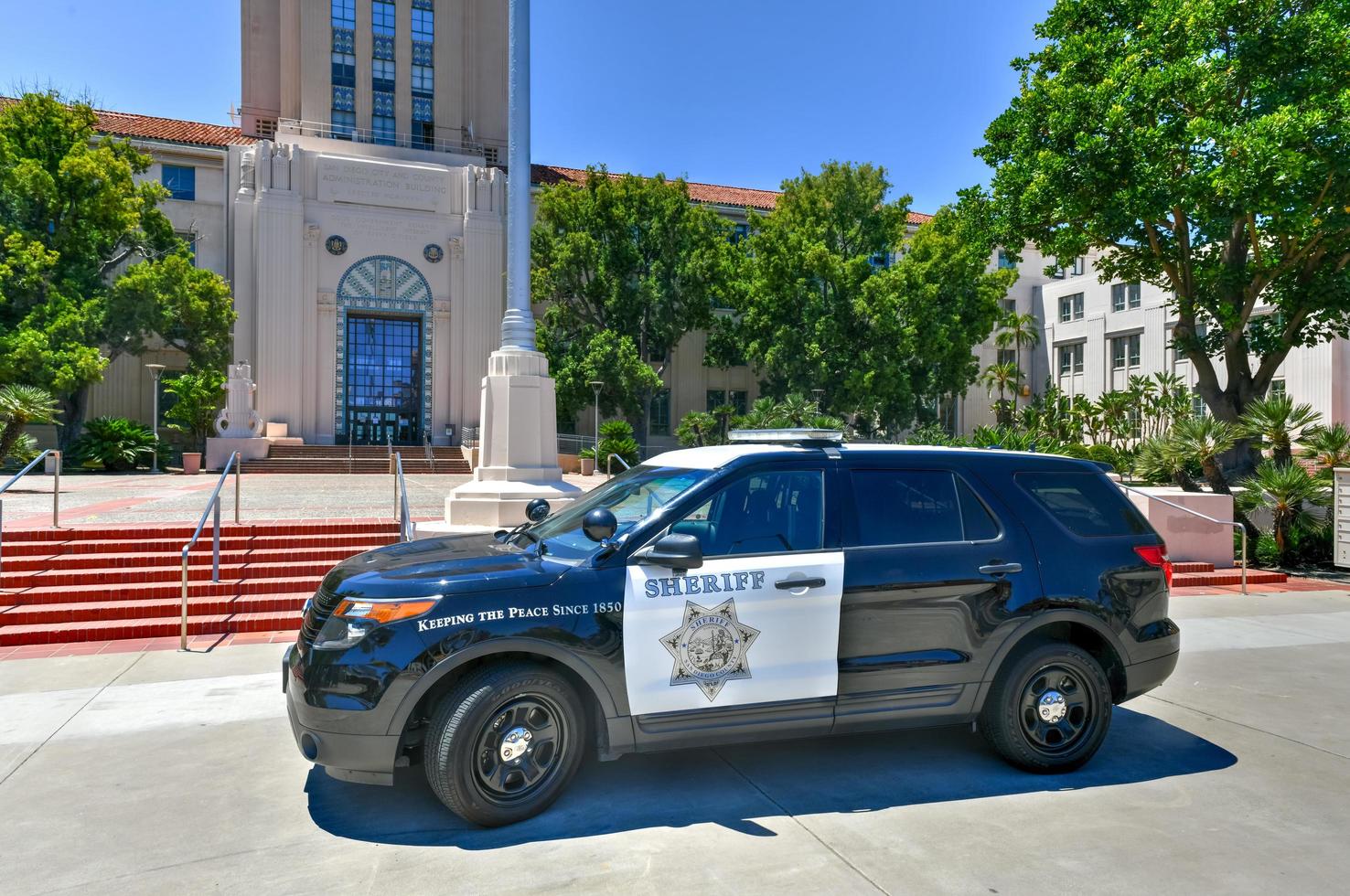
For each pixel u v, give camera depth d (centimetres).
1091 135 1530
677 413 4469
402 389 3700
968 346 3500
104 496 1575
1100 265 1894
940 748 481
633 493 458
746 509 422
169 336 3212
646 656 386
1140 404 4022
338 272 3547
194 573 879
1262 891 322
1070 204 1550
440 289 3700
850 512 428
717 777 433
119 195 3067
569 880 326
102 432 2845
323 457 3088
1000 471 463
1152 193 1457
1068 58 1633
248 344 3419
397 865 337
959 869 337
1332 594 1070
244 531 977
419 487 2064
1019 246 1794
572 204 3762
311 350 3481
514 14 1145
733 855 347
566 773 383
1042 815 392
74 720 521
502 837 363
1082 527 466
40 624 759
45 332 2752
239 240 3412
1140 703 584
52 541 920
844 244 3731
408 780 427
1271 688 623
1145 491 1269
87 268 3066
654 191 3788
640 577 390
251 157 3478
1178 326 1723
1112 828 378
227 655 691
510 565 397
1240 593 1070
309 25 3741
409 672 359
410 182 3653
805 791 416
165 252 3406
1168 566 483
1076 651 445
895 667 416
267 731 504
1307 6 1496
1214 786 430
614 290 3694
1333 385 3359
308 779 428
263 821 378
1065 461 481
